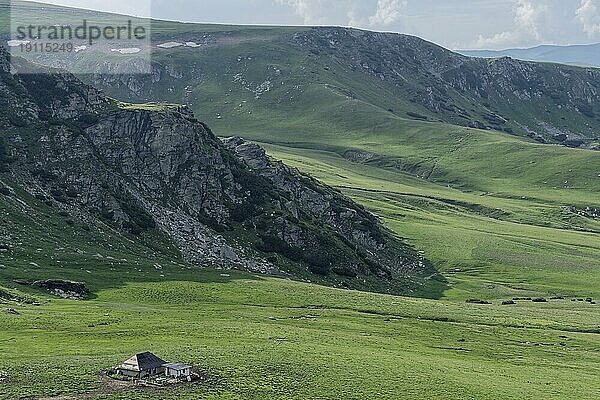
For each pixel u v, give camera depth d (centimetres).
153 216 17300
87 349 8244
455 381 8100
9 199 15238
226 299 12706
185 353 8269
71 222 15550
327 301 13375
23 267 12475
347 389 7394
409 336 11112
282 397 6950
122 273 13512
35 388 6744
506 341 11381
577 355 10638
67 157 17425
